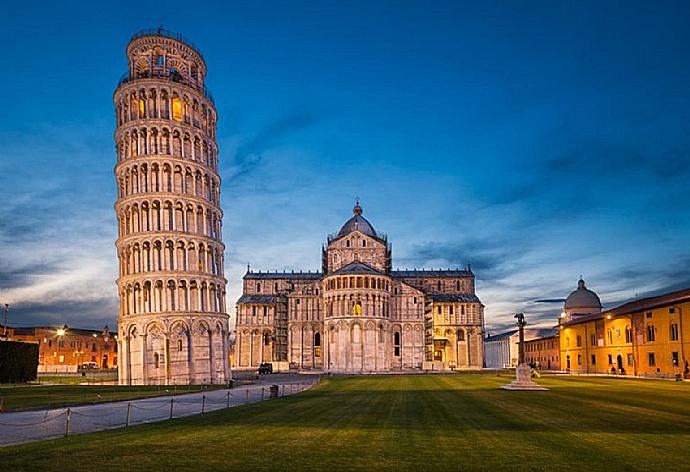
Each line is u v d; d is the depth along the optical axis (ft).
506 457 66.23
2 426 105.29
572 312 488.85
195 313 273.75
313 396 167.32
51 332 532.73
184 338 272.10
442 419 102.58
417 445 74.08
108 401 159.53
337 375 353.72
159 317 268.21
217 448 72.49
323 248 487.61
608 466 61.57
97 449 72.43
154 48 306.55
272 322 497.46
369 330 399.44
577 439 79.00
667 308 274.57
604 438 79.97
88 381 283.18
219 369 279.90
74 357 552.00
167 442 77.51
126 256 283.59
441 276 526.16
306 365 440.45
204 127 309.83
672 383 221.05
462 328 492.13
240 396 178.50
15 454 69.92
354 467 61.16
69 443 78.48
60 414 122.11
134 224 284.00
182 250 281.33
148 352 267.80
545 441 77.25
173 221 282.56
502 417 105.50
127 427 97.81
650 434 83.71
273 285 526.57
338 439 79.25
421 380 263.70
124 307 279.69
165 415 123.24
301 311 447.83
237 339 494.59
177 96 299.38
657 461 64.08
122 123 298.15
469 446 73.36
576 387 196.65
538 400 143.02
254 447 73.05
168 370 265.54
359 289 401.49
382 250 448.65
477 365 486.79
